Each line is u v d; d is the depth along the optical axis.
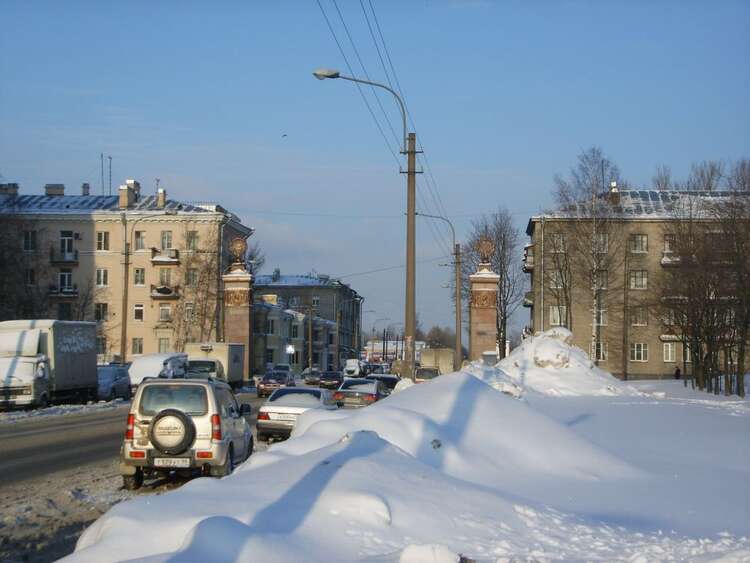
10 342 35.53
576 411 26.33
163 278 77.44
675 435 20.31
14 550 9.53
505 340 68.56
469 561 6.88
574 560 7.55
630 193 72.62
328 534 7.27
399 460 9.80
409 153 24.22
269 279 123.44
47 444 21.78
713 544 8.63
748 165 44.34
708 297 42.69
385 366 90.75
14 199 80.19
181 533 6.86
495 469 12.16
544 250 61.81
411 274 24.31
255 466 10.07
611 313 68.00
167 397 14.40
